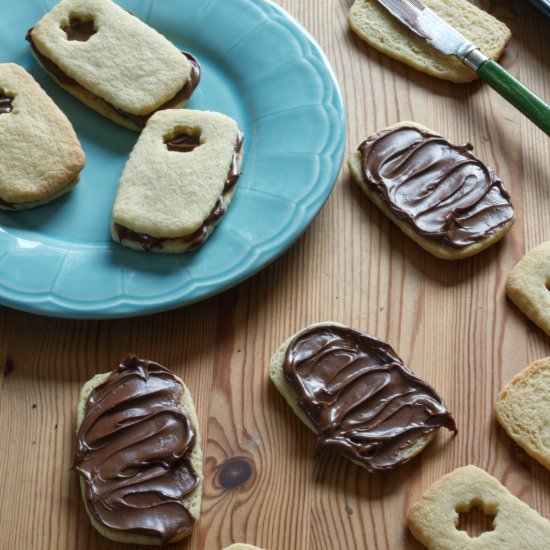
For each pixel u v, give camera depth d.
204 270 0.54
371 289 0.56
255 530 0.51
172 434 0.51
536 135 0.60
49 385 0.53
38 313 0.53
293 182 0.57
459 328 0.55
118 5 0.61
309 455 0.52
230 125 0.57
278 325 0.55
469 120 0.61
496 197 0.58
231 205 0.56
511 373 0.54
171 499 0.50
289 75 0.60
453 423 0.52
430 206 0.57
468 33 0.63
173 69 0.58
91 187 0.57
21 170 0.55
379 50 0.62
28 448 0.52
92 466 0.50
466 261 0.57
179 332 0.55
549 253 0.56
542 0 0.63
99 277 0.54
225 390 0.54
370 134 0.60
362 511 0.51
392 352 0.54
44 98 0.57
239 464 0.52
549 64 0.63
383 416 0.52
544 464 0.52
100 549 0.50
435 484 0.51
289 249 0.57
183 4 0.62
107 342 0.54
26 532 0.50
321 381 0.53
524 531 0.50
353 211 0.58
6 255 0.54
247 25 0.61
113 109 0.59
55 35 0.59
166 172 0.56
